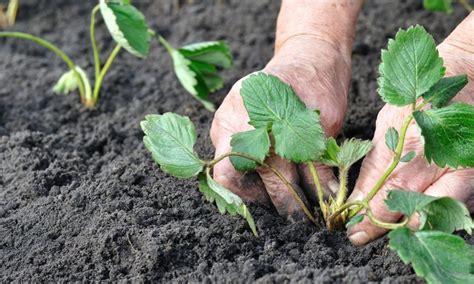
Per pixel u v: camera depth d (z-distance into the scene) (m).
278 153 1.07
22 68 1.46
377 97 1.33
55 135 1.30
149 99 1.38
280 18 1.21
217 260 1.08
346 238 1.11
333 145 1.08
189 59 1.29
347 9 1.19
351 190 1.15
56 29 1.57
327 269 1.05
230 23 1.54
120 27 1.23
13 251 1.12
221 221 1.12
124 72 1.45
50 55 1.50
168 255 1.08
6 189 1.20
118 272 1.08
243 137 1.08
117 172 1.20
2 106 1.37
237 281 1.05
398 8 1.53
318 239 1.10
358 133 1.26
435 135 1.03
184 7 1.60
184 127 1.09
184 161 1.08
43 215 1.15
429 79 1.04
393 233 1.00
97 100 1.39
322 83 1.12
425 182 1.06
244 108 1.11
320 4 1.19
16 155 1.25
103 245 1.09
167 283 1.07
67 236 1.12
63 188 1.18
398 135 1.05
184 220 1.12
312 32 1.17
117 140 1.30
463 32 1.10
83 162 1.25
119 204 1.14
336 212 1.08
